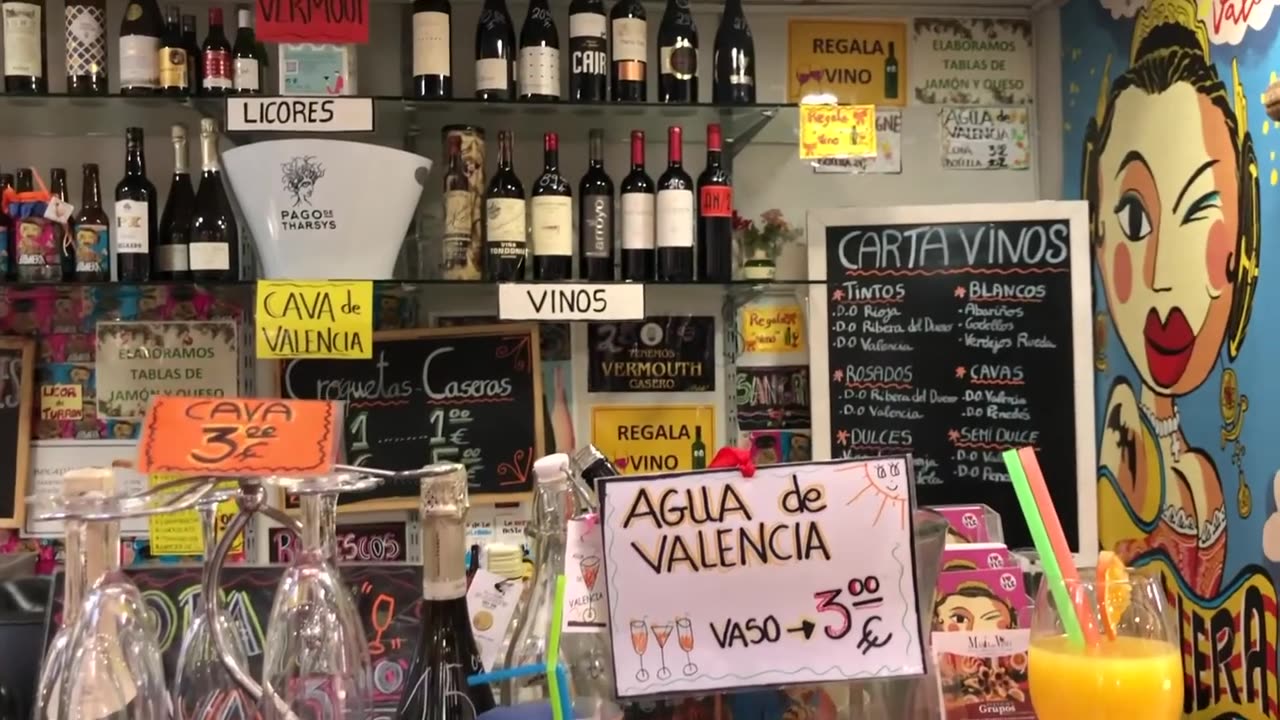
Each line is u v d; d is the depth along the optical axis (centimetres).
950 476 208
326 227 174
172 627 147
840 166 219
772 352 214
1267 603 153
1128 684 119
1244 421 158
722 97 197
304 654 112
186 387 200
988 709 146
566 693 108
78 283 181
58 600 144
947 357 210
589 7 192
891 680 118
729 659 115
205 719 118
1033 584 166
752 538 116
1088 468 203
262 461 105
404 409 203
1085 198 207
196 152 200
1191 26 171
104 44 187
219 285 183
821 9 218
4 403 196
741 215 217
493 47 189
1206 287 168
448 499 120
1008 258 208
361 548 202
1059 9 215
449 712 124
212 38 184
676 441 210
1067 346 205
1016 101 222
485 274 194
